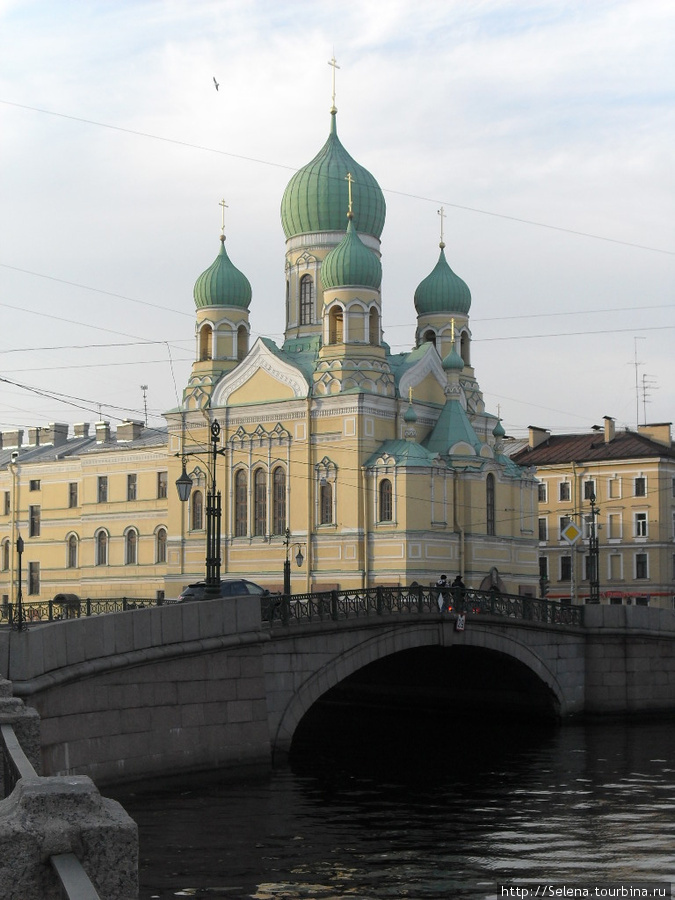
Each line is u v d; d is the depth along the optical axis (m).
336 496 76.56
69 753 30.06
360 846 26.75
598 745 44.97
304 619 39.53
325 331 79.31
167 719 33.72
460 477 77.75
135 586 88.94
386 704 58.03
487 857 25.83
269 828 28.47
